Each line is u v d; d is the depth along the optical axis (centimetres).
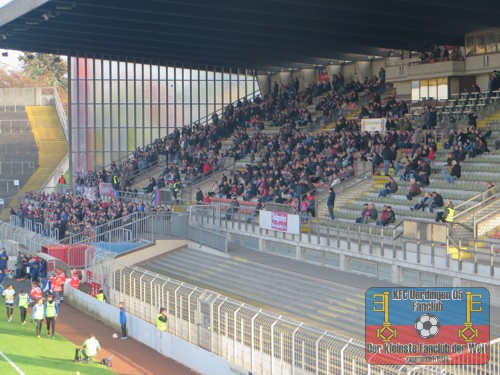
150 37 6675
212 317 3256
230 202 5594
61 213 6512
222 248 4862
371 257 3928
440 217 3841
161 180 6744
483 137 4800
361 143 5506
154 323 3838
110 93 8719
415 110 5931
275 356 2812
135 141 8750
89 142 8731
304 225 4506
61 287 4750
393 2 4869
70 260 5338
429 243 3578
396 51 6688
